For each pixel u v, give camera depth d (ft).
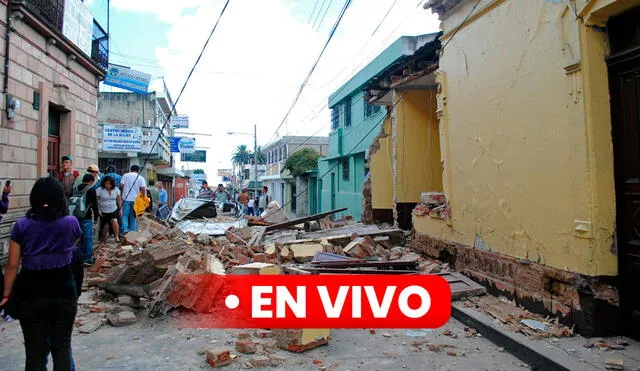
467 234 21.79
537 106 16.65
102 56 43.24
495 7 19.35
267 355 14.14
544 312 16.37
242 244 32.58
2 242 25.11
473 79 21.15
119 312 18.15
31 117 29.01
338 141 69.41
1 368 12.94
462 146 22.21
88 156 39.86
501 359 14.19
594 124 14.43
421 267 23.49
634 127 13.85
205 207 53.31
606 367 12.27
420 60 31.19
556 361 12.71
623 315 14.39
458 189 22.65
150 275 19.01
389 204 44.32
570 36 14.93
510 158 18.31
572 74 14.90
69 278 10.77
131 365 13.33
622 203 14.33
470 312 17.52
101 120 90.22
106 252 27.73
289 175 116.06
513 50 18.03
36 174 29.63
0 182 25.27
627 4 13.52
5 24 25.73
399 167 38.06
